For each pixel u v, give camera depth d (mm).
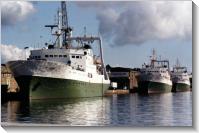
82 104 45781
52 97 49594
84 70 56344
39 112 35750
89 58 59156
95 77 62406
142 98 61875
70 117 32156
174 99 55125
